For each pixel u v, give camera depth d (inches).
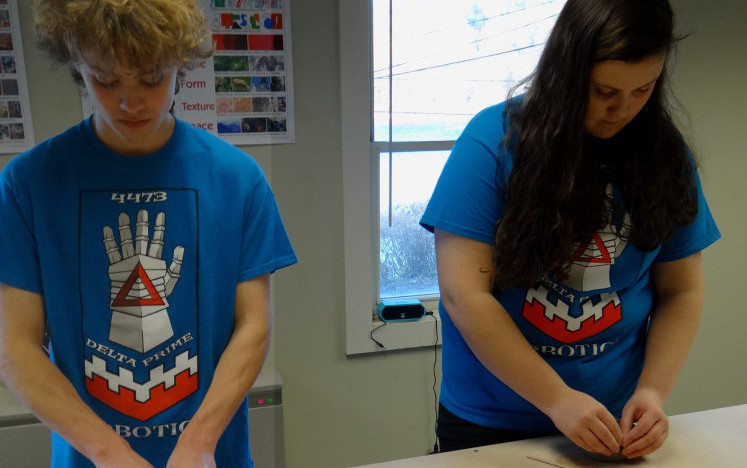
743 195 95.0
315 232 78.4
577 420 34.9
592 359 40.1
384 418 86.7
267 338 35.8
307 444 84.6
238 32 70.6
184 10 28.1
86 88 29.6
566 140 33.6
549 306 38.1
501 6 82.6
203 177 34.2
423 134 84.2
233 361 33.9
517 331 37.0
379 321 84.3
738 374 101.6
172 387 34.1
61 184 32.4
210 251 34.0
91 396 33.5
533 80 35.7
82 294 32.8
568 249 35.3
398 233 86.1
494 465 36.9
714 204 94.1
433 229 39.1
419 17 79.7
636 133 37.1
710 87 89.2
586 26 31.2
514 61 85.4
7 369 31.2
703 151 91.3
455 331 42.0
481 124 37.9
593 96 33.1
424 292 89.6
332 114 75.9
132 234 33.0
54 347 33.3
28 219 32.3
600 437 34.6
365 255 80.0
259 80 72.5
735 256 97.0
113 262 32.9
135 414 33.7
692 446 38.9
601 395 40.9
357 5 73.1
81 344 33.1
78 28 25.7
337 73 75.0
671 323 41.1
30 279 32.2
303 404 83.0
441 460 37.7
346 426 85.4
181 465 30.4
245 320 35.3
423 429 88.8
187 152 34.1
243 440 37.6
